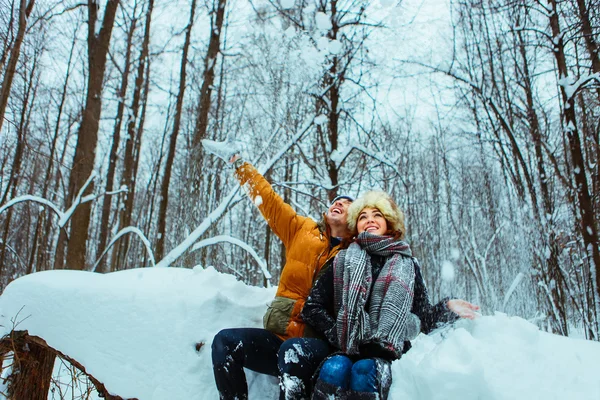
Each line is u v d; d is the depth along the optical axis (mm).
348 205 2357
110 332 2240
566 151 5523
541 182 5398
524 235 5180
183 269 2725
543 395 1576
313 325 1942
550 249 5016
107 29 6414
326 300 1979
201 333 2211
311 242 2240
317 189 7508
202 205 5398
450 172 7605
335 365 1694
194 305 2283
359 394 1590
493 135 6219
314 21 5746
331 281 1996
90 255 15328
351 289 1857
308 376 1809
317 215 7473
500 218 6055
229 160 2531
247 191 2480
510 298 5098
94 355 2199
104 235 10000
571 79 5086
